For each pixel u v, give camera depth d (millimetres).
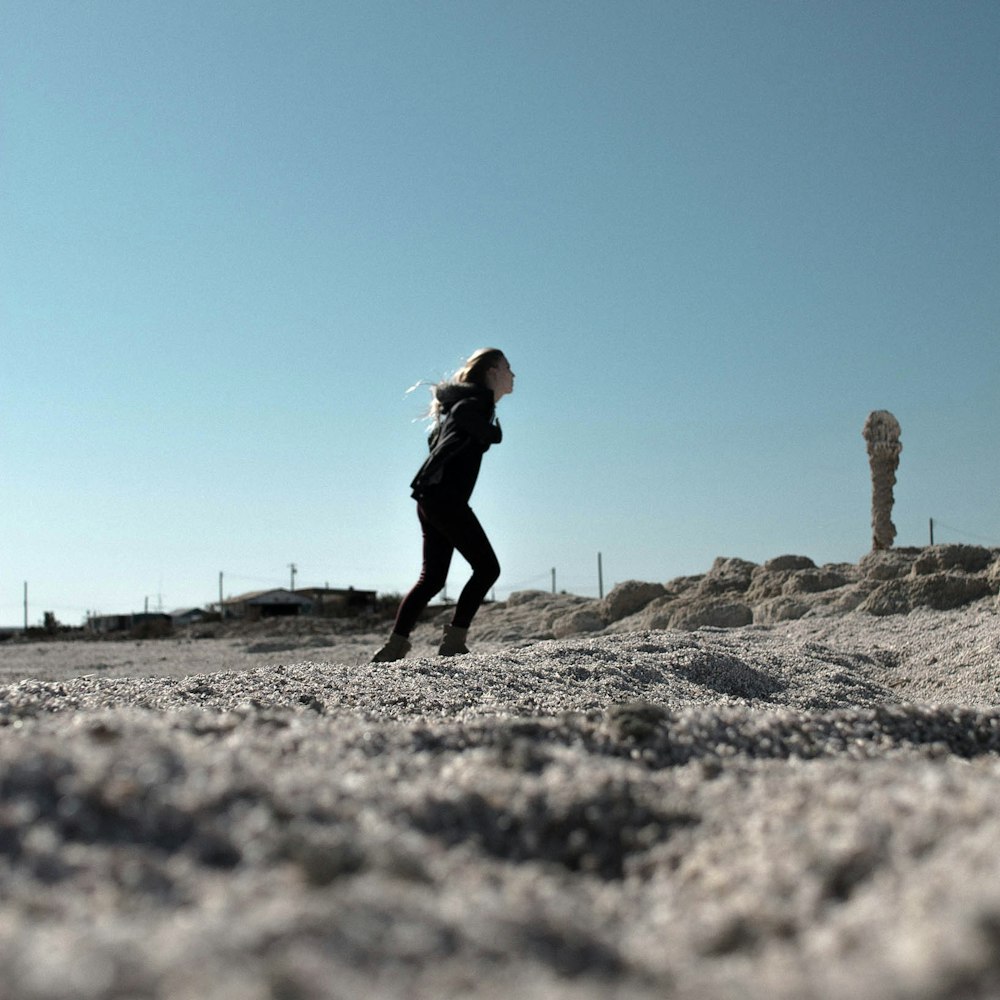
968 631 7566
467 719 3744
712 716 2949
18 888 1370
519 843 1869
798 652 7156
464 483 5988
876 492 14188
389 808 1847
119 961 1077
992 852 1469
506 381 6332
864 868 1543
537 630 13336
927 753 2832
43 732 2357
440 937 1261
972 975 1088
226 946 1142
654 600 12461
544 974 1208
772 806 1920
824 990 1118
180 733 2332
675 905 1562
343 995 1057
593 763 2312
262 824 1614
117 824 1602
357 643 14117
